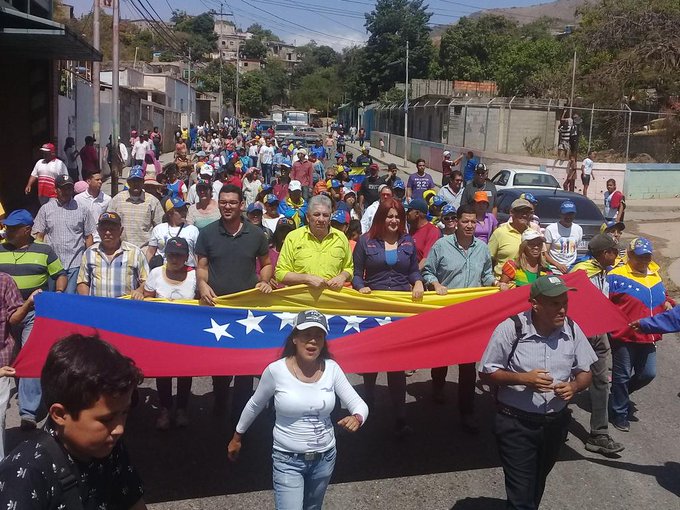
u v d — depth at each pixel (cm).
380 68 6988
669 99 3147
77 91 2328
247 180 1670
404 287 652
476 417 708
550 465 466
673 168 2792
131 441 629
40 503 226
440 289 626
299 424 411
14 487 222
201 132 4909
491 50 6562
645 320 579
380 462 602
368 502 535
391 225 641
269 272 622
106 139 2844
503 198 1488
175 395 737
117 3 2053
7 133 1775
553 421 450
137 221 896
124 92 3098
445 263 673
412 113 4944
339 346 577
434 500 541
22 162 1791
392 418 697
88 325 519
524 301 601
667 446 649
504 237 757
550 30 7975
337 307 596
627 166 2750
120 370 237
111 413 236
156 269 645
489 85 5147
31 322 636
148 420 675
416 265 656
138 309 537
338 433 657
